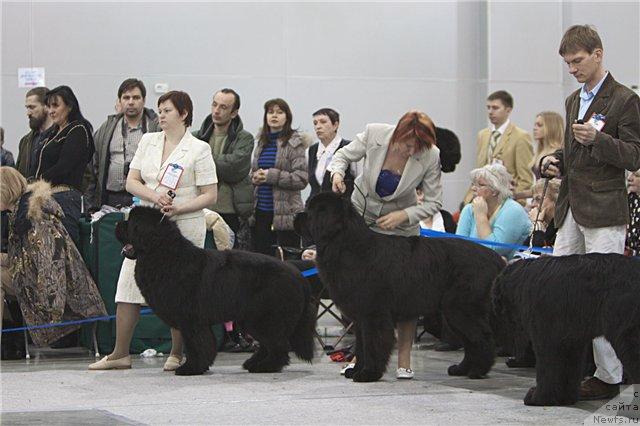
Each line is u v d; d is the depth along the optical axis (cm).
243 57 1080
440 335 804
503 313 518
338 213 573
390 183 609
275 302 639
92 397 557
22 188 745
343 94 1109
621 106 525
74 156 788
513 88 1141
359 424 466
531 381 608
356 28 1109
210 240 774
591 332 475
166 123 662
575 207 539
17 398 558
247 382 609
